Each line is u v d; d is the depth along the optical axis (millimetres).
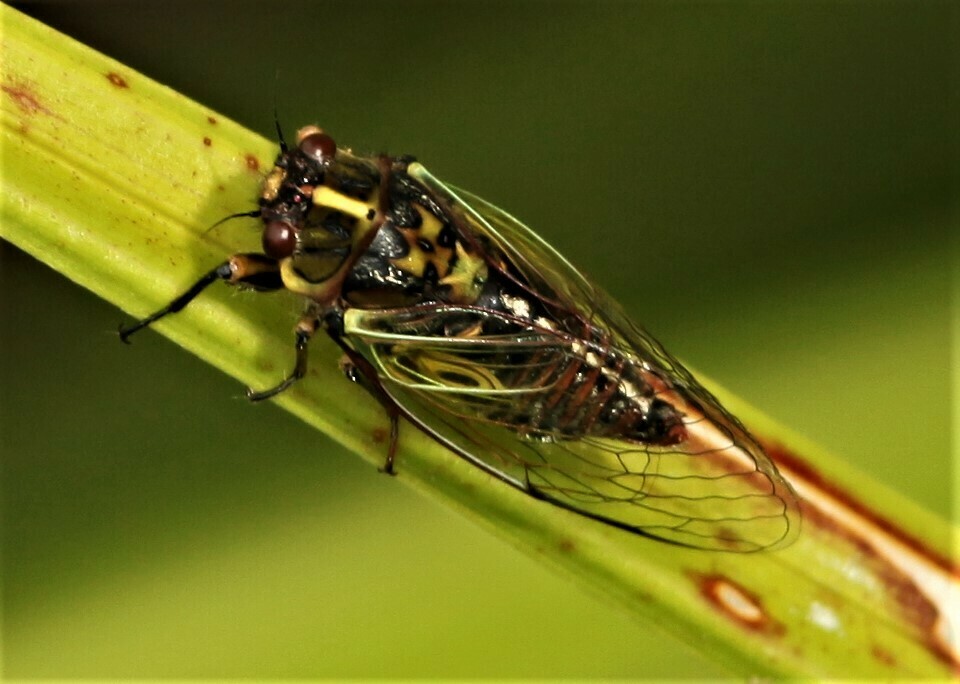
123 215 195
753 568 195
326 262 198
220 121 198
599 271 207
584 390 199
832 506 197
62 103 196
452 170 208
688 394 198
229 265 194
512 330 199
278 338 197
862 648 195
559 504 194
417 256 199
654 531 195
